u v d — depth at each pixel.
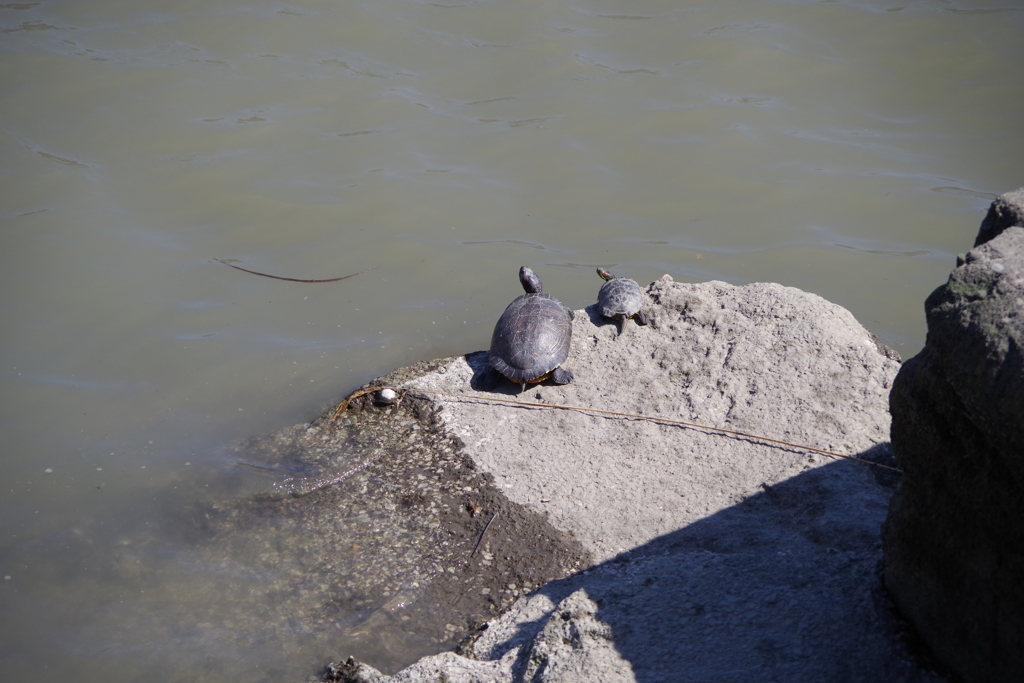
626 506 6.67
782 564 5.13
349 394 8.86
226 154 13.33
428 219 11.99
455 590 6.15
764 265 10.89
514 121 14.30
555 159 13.30
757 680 4.11
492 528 6.69
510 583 6.15
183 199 12.27
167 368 9.31
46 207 11.84
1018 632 3.72
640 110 14.45
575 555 6.29
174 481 7.62
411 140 13.79
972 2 17.23
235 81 15.25
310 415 8.59
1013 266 3.72
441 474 7.40
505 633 5.51
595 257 11.20
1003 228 4.36
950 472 3.97
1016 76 14.73
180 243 11.38
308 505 7.16
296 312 10.27
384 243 11.51
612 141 13.69
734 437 7.27
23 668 5.69
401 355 9.56
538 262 11.14
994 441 3.56
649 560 5.54
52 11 17.39
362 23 17.14
